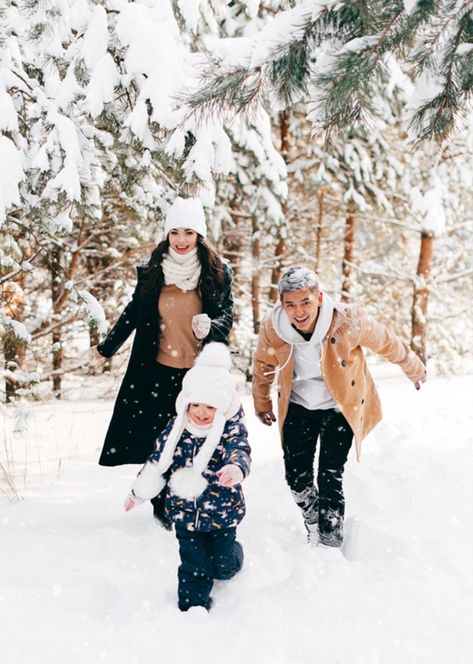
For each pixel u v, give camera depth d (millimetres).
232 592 2703
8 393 5789
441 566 2875
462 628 2344
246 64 3023
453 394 7941
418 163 10859
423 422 5746
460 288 13211
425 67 2900
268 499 3871
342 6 2787
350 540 3186
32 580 2740
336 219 12359
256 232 10695
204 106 3096
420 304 11820
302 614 2430
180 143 4148
